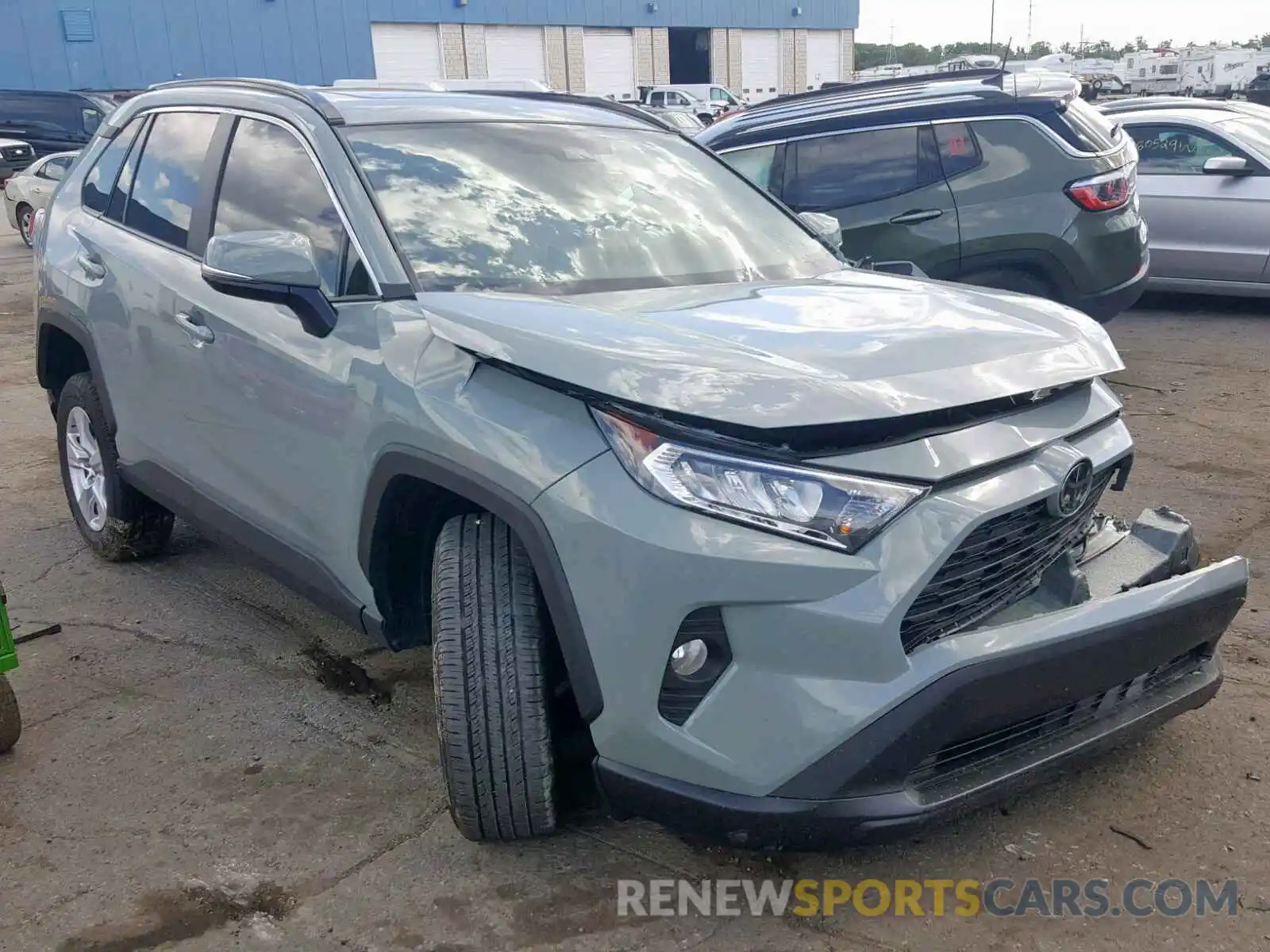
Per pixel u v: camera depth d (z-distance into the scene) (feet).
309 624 13.78
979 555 7.89
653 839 9.38
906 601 7.41
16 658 10.56
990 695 7.68
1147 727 9.11
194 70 104.94
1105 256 22.31
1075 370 8.75
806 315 9.21
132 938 8.40
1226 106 30.89
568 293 10.05
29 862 9.29
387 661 12.80
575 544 7.74
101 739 11.22
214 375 11.48
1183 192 29.04
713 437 7.47
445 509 9.50
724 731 7.57
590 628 7.79
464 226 10.46
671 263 10.94
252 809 9.97
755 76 144.15
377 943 8.30
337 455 9.77
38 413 24.36
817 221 13.21
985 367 8.30
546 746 8.49
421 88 12.99
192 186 12.73
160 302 12.40
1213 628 9.17
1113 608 8.34
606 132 12.61
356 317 9.74
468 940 8.31
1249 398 22.38
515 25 122.31
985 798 8.06
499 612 8.43
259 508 11.34
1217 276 29.09
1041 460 8.27
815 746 7.42
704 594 7.39
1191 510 16.43
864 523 7.40
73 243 14.56
